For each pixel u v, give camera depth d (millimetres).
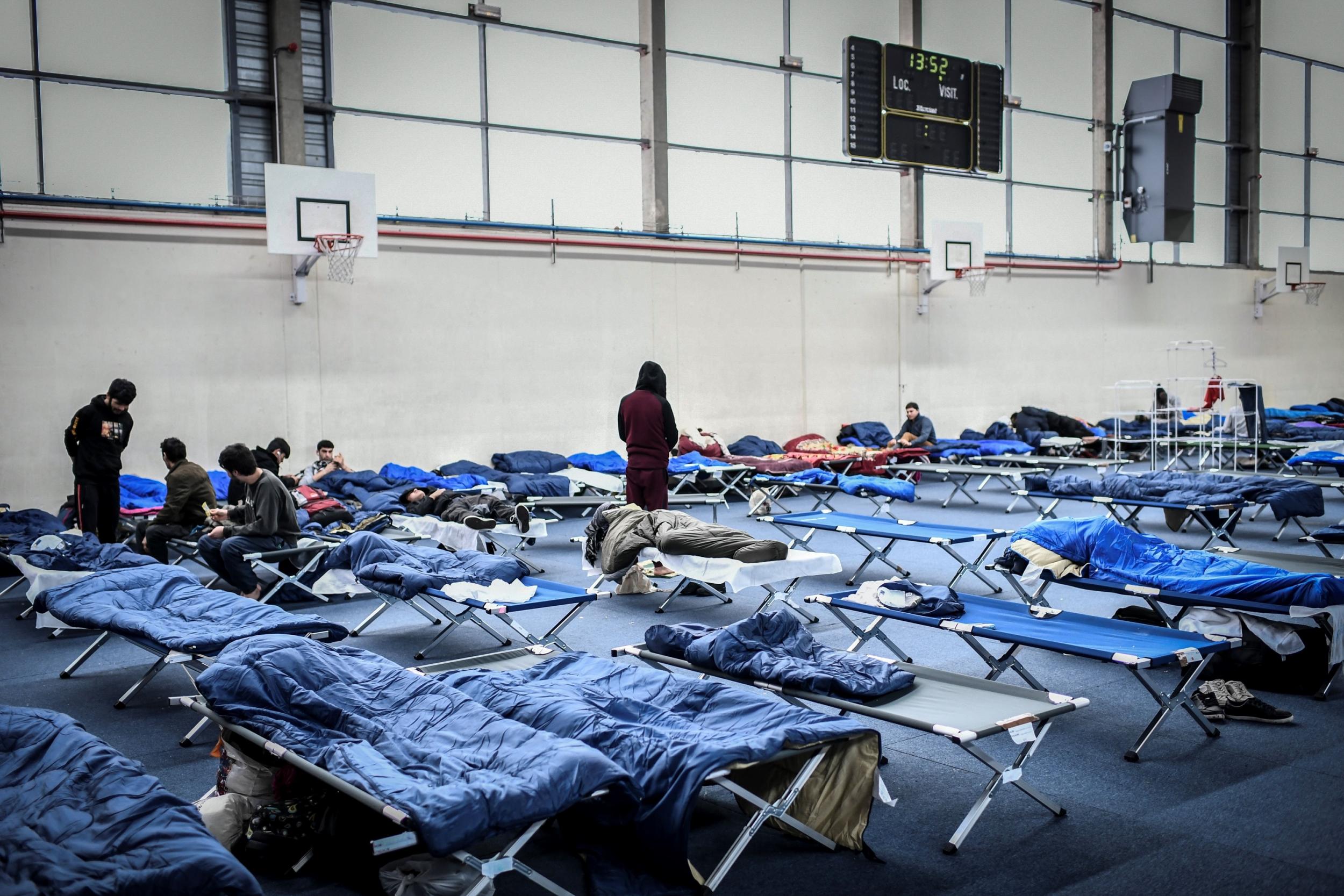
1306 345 19234
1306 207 18891
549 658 4113
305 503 8672
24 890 2207
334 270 10562
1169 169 15422
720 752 2930
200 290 10000
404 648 5875
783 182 13594
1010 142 15367
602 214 12375
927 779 3865
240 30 10258
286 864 3191
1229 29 17547
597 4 12219
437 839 2543
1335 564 5805
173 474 7430
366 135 10906
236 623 4676
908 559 8383
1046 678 5094
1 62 9242
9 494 9227
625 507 6633
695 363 12906
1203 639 4258
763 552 5801
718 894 2998
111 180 9719
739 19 13156
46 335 9336
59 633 6297
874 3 14242
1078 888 3016
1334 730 4340
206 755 4219
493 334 11562
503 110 11672
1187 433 15727
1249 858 3195
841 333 14039
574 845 3133
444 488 10352
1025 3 15375
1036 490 8984
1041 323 15875
